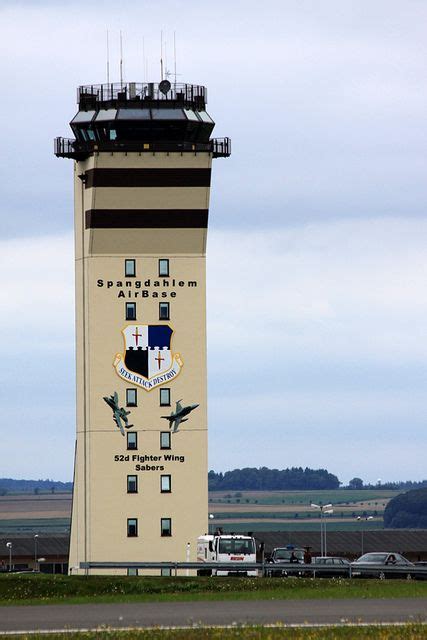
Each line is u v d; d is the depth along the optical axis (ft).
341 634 638.12
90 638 633.20
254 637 629.10
